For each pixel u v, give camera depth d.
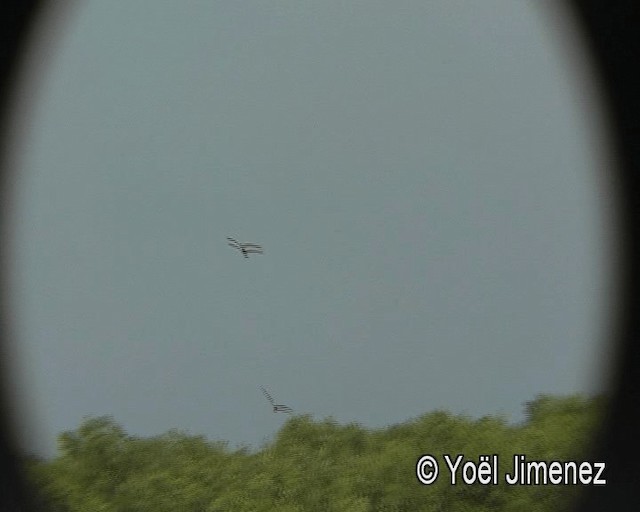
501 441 19.94
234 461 20.39
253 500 18.92
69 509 19.33
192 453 20.72
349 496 18.72
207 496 19.20
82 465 20.33
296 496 18.95
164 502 19.16
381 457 19.72
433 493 18.59
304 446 20.59
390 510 18.42
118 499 19.36
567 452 19.58
